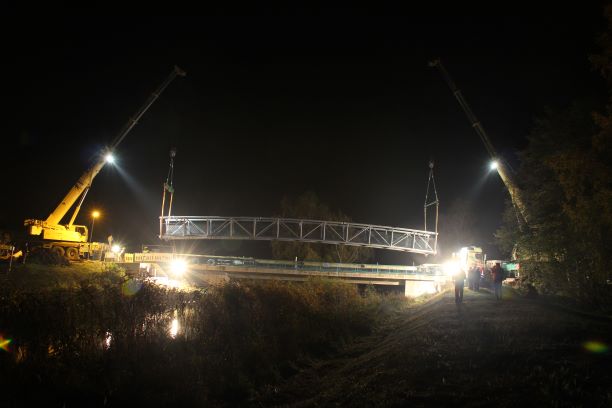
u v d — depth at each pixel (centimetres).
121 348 1599
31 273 3562
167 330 1861
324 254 7419
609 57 2509
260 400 1541
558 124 3697
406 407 1119
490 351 1441
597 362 1204
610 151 2539
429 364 1418
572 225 2914
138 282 2117
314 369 2011
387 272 5997
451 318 2230
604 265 2592
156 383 1458
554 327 1662
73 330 1559
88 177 5272
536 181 3909
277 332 2328
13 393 1238
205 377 1593
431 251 6475
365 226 6284
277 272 5706
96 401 1300
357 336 2848
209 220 6219
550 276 3412
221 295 2538
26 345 1427
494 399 1062
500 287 2775
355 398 1327
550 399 992
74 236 5144
